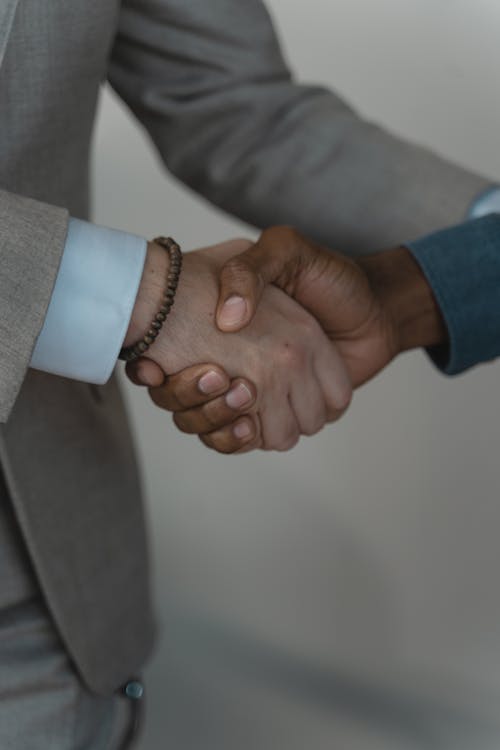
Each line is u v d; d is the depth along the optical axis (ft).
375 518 7.26
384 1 6.88
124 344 3.32
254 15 4.20
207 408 3.43
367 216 4.32
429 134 6.99
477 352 3.98
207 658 7.38
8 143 3.31
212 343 3.39
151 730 7.11
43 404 3.62
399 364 7.02
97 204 7.63
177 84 4.20
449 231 3.98
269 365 3.48
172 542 7.64
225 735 7.07
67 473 3.72
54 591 3.67
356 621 7.32
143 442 7.69
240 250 3.65
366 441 7.20
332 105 4.44
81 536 3.78
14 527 3.66
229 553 7.55
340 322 3.75
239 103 4.22
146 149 7.46
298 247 3.59
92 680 3.87
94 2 3.35
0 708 3.75
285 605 7.41
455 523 7.12
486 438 6.98
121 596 4.01
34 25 3.24
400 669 7.16
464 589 7.14
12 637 3.74
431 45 6.84
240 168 4.30
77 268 3.17
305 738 6.97
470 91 6.84
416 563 7.21
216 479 7.54
